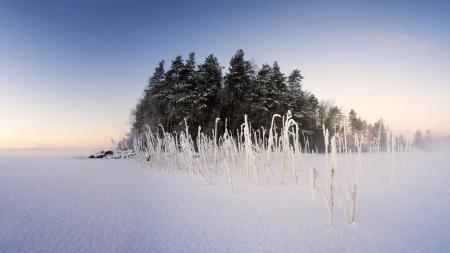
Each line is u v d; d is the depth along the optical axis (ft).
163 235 11.57
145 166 42.37
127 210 15.43
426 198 18.62
